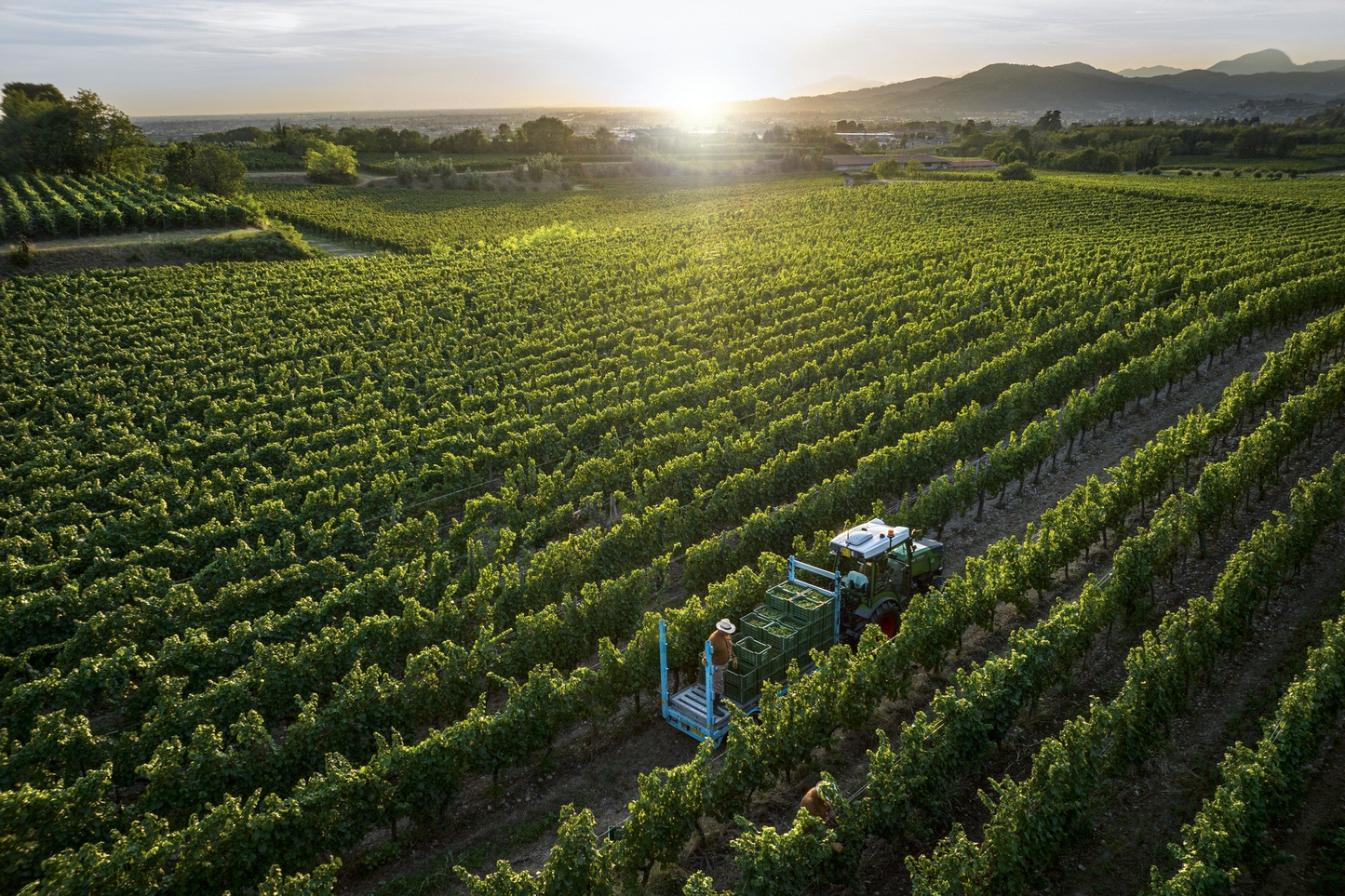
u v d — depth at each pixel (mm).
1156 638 18047
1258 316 37094
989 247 68688
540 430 31078
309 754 14562
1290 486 24922
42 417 35625
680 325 48719
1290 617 18328
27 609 19203
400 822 14875
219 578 21578
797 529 22906
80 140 102812
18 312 52125
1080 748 12625
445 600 18891
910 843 13344
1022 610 18406
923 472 26141
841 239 80000
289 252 77875
